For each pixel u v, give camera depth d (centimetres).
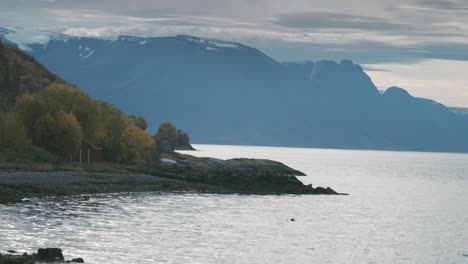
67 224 8350
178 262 6625
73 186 12375
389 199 16938
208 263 6694
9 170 13200
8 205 9481
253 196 14475
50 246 6831
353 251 8056
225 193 14650
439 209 14712
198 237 8269
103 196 11850
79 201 10812
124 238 7744
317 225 10350
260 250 7669
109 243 7338
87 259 6381
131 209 10450
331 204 13975
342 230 9956
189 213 10612
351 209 13338
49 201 10400
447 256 7994
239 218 10481
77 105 17562
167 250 7225
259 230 9312
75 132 16325
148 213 10162
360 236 9412
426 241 9225
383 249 8350
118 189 13075
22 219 8362
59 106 16988
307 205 13375
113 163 17712
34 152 15475
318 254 7688
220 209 11512
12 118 15400
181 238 8100
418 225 11269
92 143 17338
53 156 15800
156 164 18875
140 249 7150
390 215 12744
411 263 7475
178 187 14688
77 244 7106
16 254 5984
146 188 13812
